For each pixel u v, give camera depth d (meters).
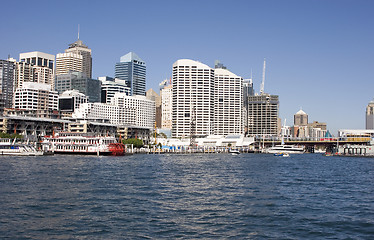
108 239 54.25
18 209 70.06
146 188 97.00
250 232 58.25
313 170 162.38
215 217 67.00
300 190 98.25
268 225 62.25
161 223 62.56
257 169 163.38
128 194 87.38
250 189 98.69
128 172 135.88
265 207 75.50
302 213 70.62
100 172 132.62
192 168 163.25
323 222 64.12
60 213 67.88
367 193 94.50
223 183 110.25
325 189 100.69
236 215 68.62
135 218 65.38
